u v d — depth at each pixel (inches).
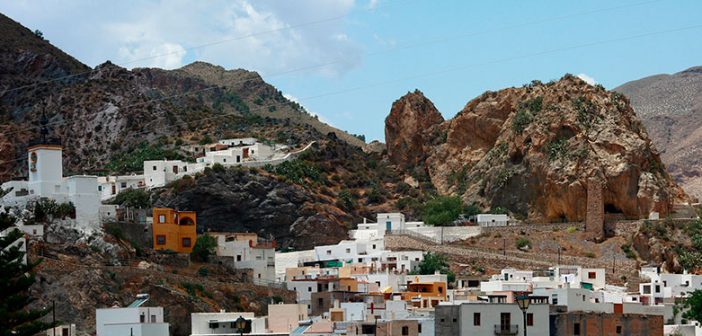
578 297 7795.3
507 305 6407.5
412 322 6929.1
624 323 6653.5
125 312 7726.4
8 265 6565.0
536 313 6437.0
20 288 6609.3
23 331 6412.4
